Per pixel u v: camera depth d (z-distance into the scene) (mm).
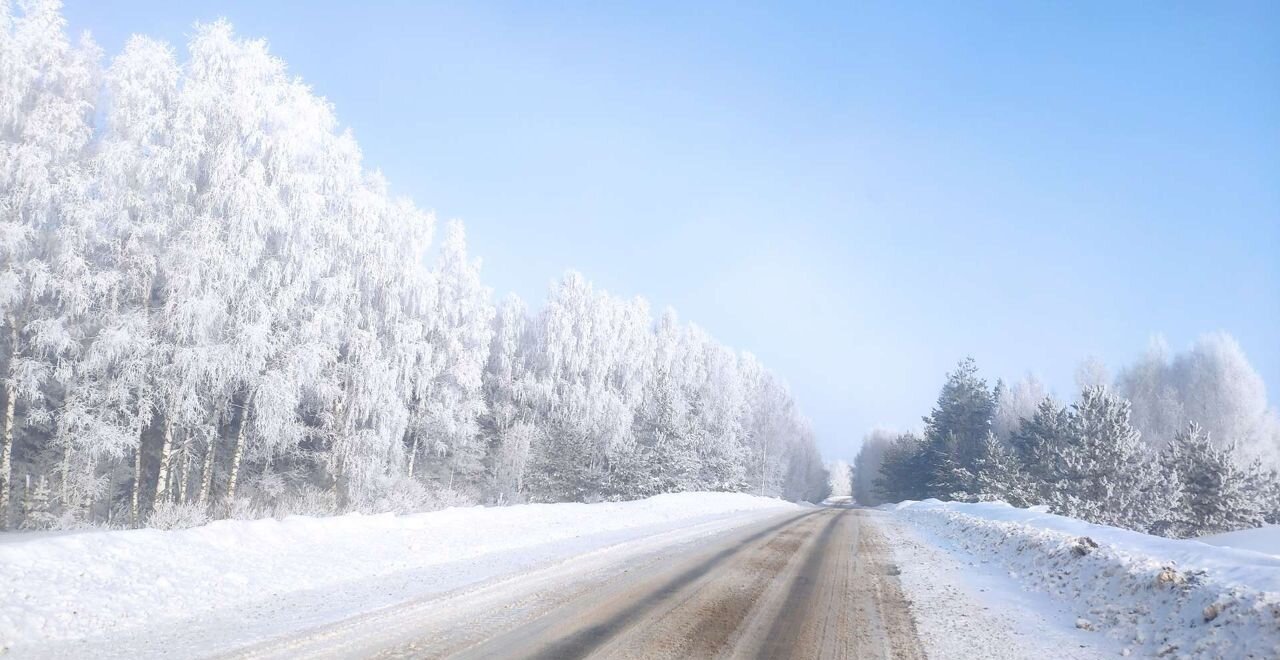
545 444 47656
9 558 8078
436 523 17000
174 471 23266
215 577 8875
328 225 25250
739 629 7203
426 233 31828
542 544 14070
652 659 5879
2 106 20172
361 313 28641
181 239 21156
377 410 27922
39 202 20016
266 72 23703
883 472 85812
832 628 7508
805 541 17188
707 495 38406
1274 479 47000
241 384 23547
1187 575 8117
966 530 20109
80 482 21672
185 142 21234
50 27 21656
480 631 6531
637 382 59812
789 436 94500
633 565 11359
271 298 23234
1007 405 76812
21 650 5562
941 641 7152
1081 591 9695
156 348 20547
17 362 19641
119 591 7703
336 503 24500
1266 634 6008
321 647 5785
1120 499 41094
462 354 36938
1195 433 44625
